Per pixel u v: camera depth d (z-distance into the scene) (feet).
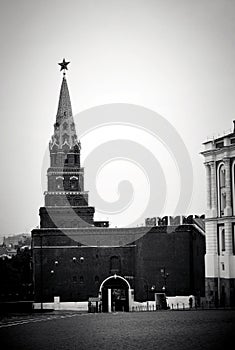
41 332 148.77
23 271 360.48
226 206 255.09
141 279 320.50
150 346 123.13
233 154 251.60
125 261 337.72
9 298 337.11
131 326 154.92
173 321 162.81
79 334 143.13
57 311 294.46
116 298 332.39
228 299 251.80
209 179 267.39
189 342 126.00
